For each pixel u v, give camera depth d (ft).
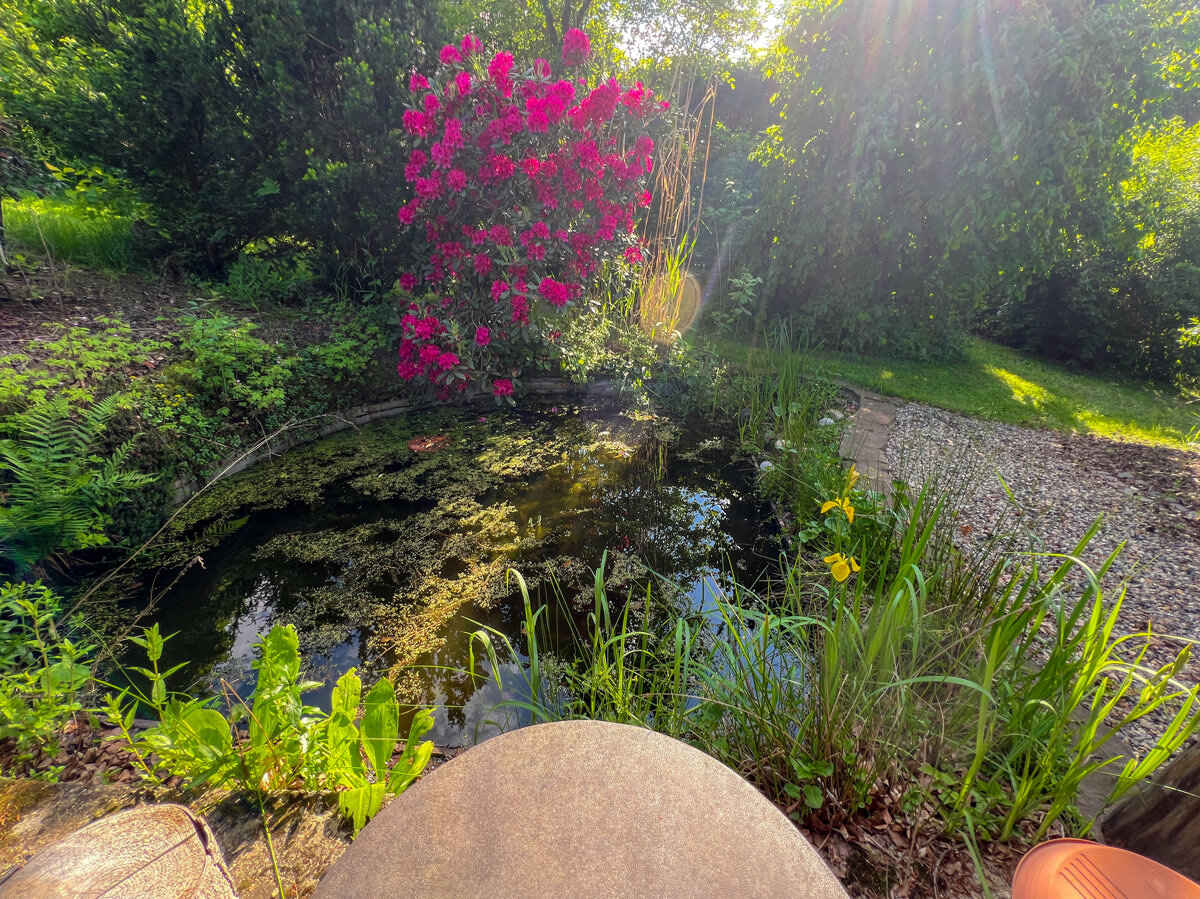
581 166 12.66
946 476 10.73
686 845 2.45
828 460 10.03
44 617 5.26
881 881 3.92
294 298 15.80
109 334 10.19
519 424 13.39
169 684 6.10
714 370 15.14
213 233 14.88
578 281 14.10
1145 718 5.50
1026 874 2.81
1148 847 3.94
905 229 17.26
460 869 2.35
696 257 22.12
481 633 5.17
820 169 17.67
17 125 13.92
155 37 12.71
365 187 14.46
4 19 15.10
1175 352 21.48
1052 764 4.16
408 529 9.23
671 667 6.08
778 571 8.54
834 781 4.55
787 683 5.22
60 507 6.73
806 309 19.01
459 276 13.04
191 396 9.80
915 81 15.70
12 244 13.75
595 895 2.25
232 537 8.74
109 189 15.10
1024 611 4.56
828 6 16.70
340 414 12.50
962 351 20.35
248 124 13.78
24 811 4.11
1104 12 13.83
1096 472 11.87
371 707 4.28
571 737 2.98
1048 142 14.42
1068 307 22.65
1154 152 21.15
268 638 4.54
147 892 2.06
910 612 5.35
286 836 4.01
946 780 4.50
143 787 4.36
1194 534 9.36
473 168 12.39
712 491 10.97
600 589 5.36
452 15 15.34
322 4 13.41
